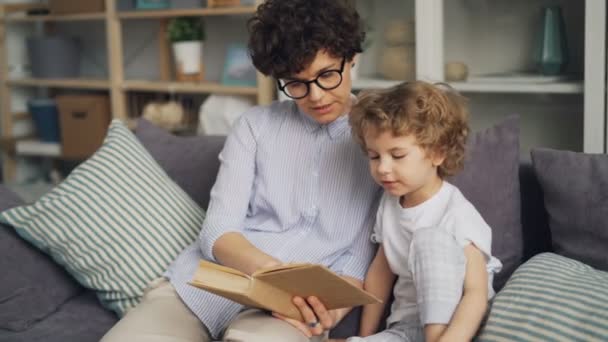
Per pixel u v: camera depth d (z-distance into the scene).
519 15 2.16
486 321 1.24
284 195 1.51
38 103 3.50
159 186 1.68
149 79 3.42
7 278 1.58
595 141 2.05
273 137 1.53
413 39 2.36
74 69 3.57
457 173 1.44
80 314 1.62
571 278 1.24
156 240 1.61
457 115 1.31
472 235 1.26
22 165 3.75
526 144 2.18
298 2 1.37
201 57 3.19
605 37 1.99
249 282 1.18
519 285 1.26
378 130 1.26
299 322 1.30
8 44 3.63
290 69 1.36
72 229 1.59
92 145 3.38
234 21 3.32
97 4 3.26
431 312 1.20
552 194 1.44
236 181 1.51
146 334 1.33
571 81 2.07
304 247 1.48
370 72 2.45
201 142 1.87
